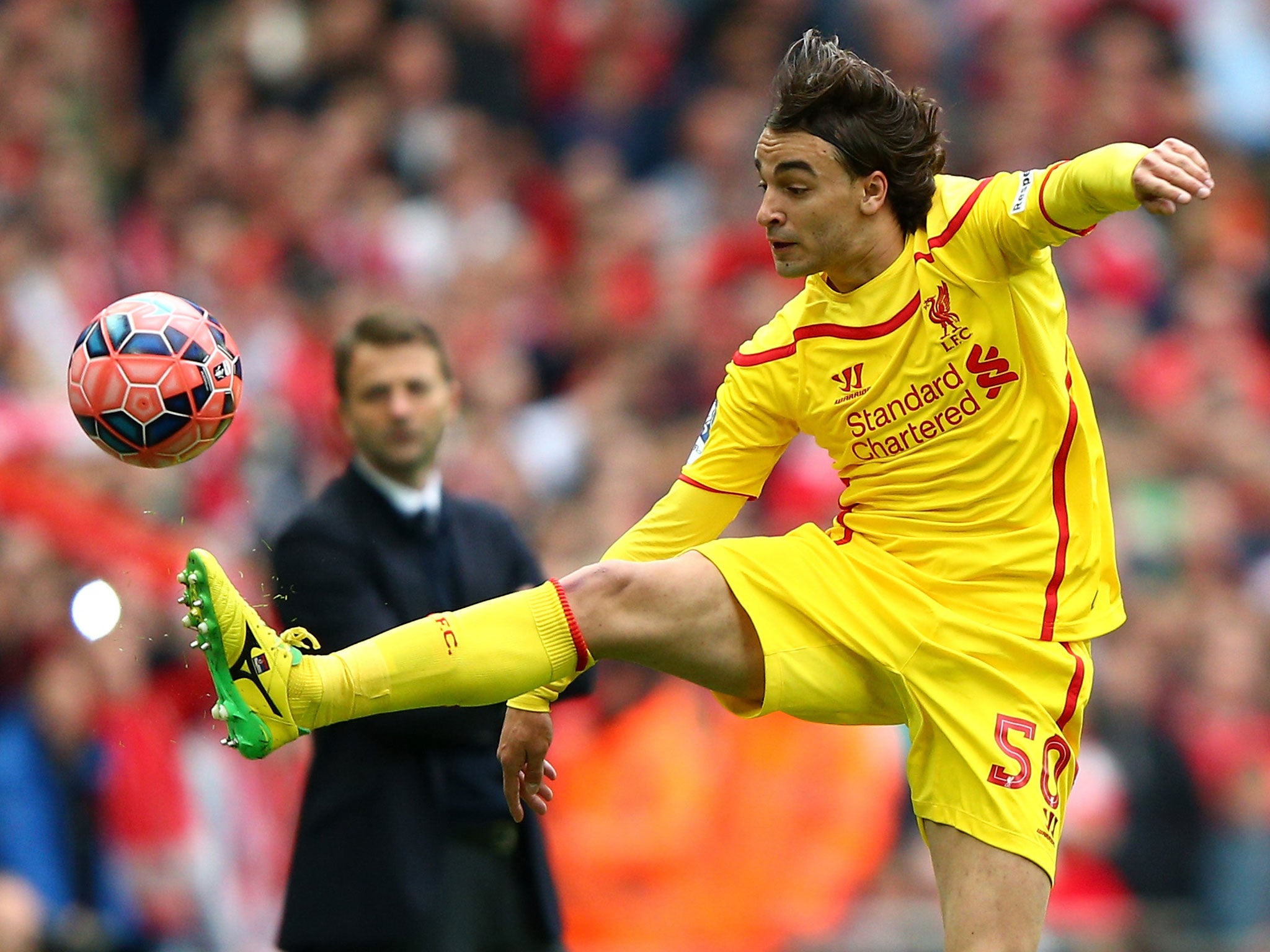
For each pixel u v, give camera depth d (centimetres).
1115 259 4278
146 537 2788
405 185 4322
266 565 2883
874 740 2667
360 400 1850
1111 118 4719
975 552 1589
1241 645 3284
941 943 2577
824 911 2566
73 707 2484
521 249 4150
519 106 4622
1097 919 2784
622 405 3688
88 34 4431
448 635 1525
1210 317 4316
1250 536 3712
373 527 1839
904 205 1566
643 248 4162
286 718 1478
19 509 2728
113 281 3800
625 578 1571
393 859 1766
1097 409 3847
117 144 4325
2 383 3359
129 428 1476
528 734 1650
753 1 4759
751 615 1593
